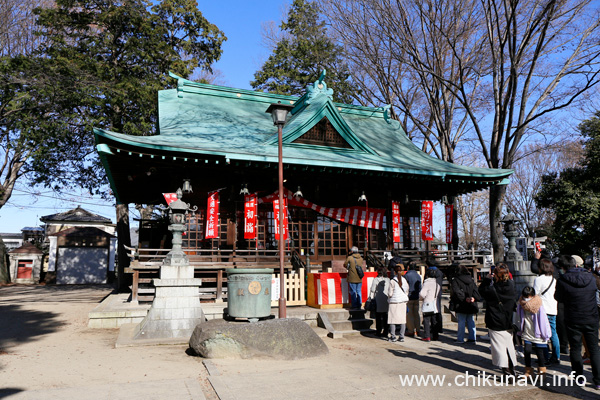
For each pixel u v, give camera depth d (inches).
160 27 898.1
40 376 224.8
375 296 370.3
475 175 604.7
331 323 385.7
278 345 268.1
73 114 717.3
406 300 341.1
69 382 213.2
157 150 453.4
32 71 653.9
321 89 687.1
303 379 221.0
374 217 611.8
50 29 842.2
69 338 342.3
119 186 610.2
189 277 344.8
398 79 835.4
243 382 212.7
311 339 281.7
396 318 336.2
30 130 705.6
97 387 202.2
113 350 293.9
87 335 356.5
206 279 473.7
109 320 396.2
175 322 331.3
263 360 262.5
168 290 337.4
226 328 268.4
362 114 815.7
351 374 233.5
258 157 489.1
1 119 702.5
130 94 770.8
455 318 437.1
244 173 528.1
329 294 428.8
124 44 861.2
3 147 788.6
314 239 587.8
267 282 314.2
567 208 866.8
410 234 652.7
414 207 662.5
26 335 356.8
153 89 810.2
